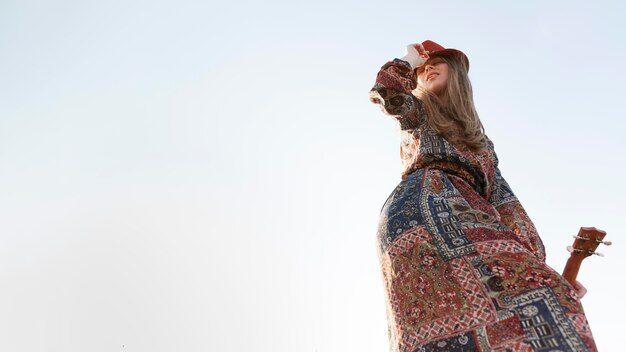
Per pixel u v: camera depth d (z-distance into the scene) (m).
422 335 1.75
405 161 2.39
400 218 2.00
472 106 2.38
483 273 1.78
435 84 2.41
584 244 2.04
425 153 2.19
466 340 1.68
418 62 2.46
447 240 1.88
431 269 1.84
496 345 1.64
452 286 1.79
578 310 1.65
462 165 2.17
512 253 1.81
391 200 2.12
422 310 1.80
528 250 1.87
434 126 2.24
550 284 1.71
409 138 2.33
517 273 1.75
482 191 2.23
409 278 1.87
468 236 1.87
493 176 2.33
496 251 1.82
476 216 1.95
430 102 2.31
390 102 2.25
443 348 1.70
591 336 1.61
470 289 1.76
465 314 1.72
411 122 2.28
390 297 1.92
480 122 2.41
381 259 2.02
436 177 2.09
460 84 2.41
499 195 2.32
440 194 2.03
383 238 2.02
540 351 1.59
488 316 1.70
